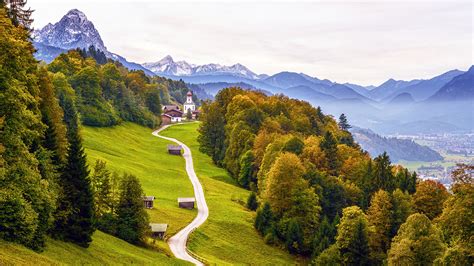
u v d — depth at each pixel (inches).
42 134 2231.8
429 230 2687.0
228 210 4200.3
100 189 2910.9
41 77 2758.4
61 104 4901.6
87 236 2343.8
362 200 4106.8
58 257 2000.5
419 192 3917.3
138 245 2913.4
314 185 4084.6
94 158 4739.2
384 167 4347.9
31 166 1985.7
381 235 3484.3
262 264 3363.7
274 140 5012.3
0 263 1524.4
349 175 4704.7
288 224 3708.2
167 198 4303.6
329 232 3516.2
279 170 3887.8
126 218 2915.8
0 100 1909.4
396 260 2635.3
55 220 2242.9
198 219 3841.0
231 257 3341.5
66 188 2303.2
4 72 1963.6
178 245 3225.9
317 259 3134.8
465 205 1855.3
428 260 2583.7
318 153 4650.6
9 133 1911.9
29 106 2282.2
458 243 1920.5
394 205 3535.9
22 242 1879.9
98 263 2159.2
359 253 3107.8
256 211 4028.1
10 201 1802.4
